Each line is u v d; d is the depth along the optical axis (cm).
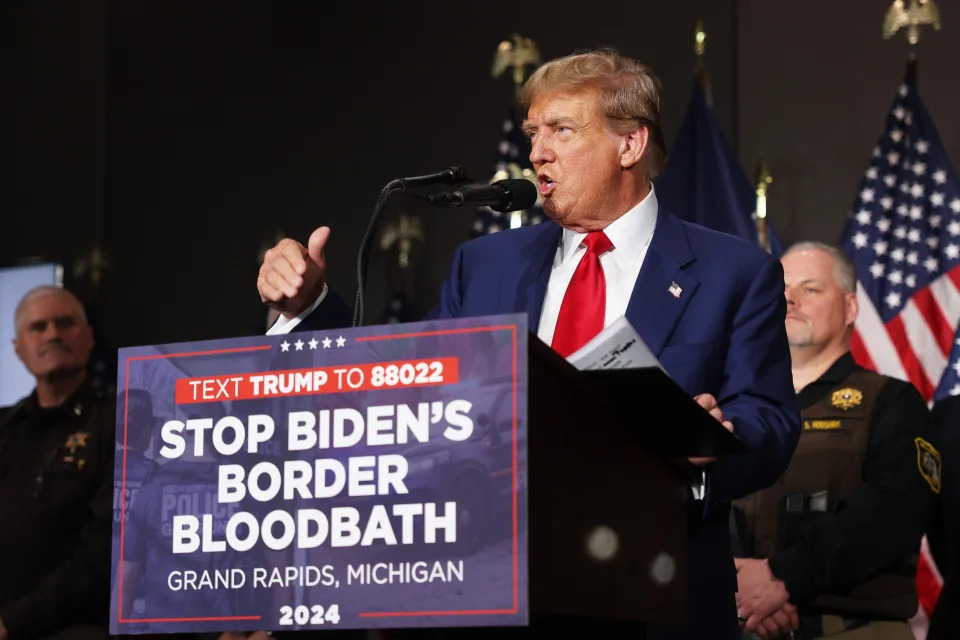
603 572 148
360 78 590
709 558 198
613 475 153
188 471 151
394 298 549
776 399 209
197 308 594
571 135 223
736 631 199
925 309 447
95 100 631
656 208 230
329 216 583
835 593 347
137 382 155
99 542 406
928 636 368
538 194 231
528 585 133
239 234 596
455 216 558
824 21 517
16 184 634
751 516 365
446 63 577
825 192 505
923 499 354
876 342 444
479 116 568
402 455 140
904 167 466
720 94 528
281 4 609
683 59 537
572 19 558
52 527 418
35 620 393
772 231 475
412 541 138
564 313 219
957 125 490
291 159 594
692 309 214
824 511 357
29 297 467
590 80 224
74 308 468
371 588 139
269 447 147
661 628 187
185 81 618
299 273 194
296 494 145
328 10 600
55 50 642
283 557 144
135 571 151
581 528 144
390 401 142
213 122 610
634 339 153
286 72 602
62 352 458
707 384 208
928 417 377
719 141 488
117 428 155
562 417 143
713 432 155
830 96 512
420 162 573
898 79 503
